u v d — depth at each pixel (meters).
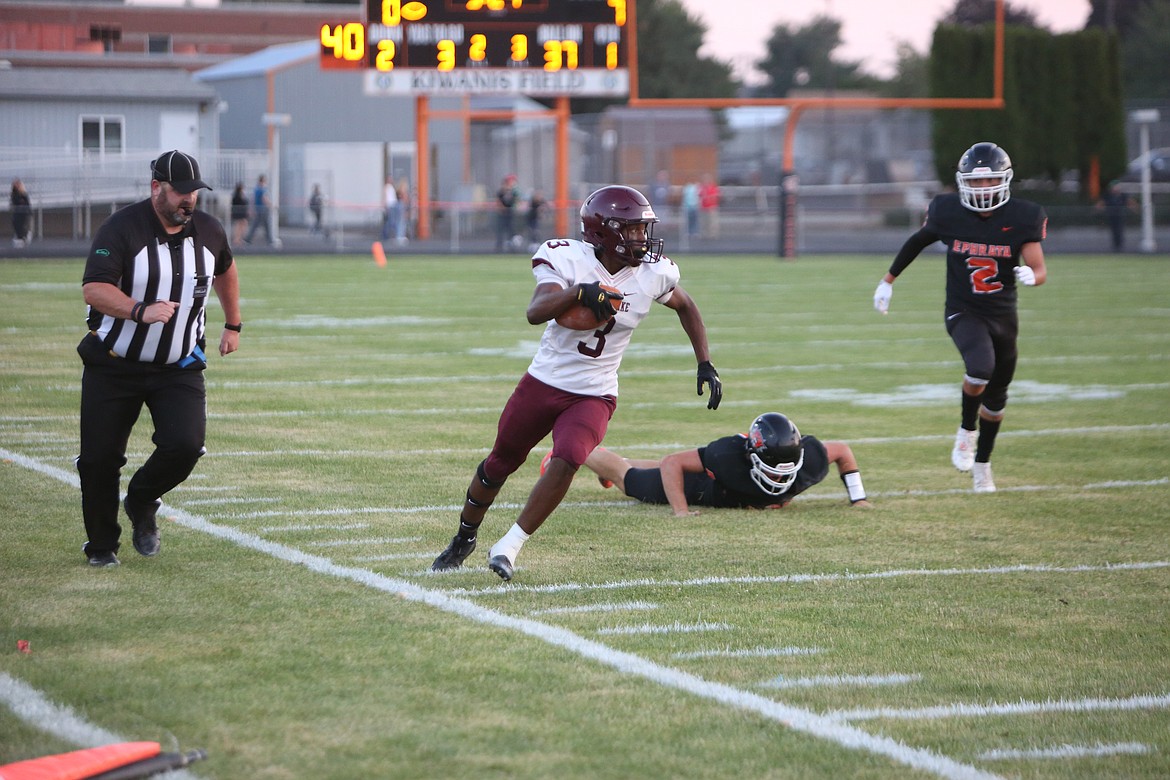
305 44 108.50
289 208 96.75
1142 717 10.52
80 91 83.62
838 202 118.44
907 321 43.91
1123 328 42.06
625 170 108.69
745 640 12.20
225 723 9.80
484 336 37.66
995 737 10.04
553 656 11.52
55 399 24.95
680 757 9.43
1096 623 12.99
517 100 103.06
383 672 10.98
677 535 16.30
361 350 34.28
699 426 24.38
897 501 18.62
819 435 23.86
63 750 9.20
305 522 16.39
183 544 15.12
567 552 15.32
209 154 82.75
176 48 129.12
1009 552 15.78
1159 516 17.84
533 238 79.31
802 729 10.03
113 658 11.16
